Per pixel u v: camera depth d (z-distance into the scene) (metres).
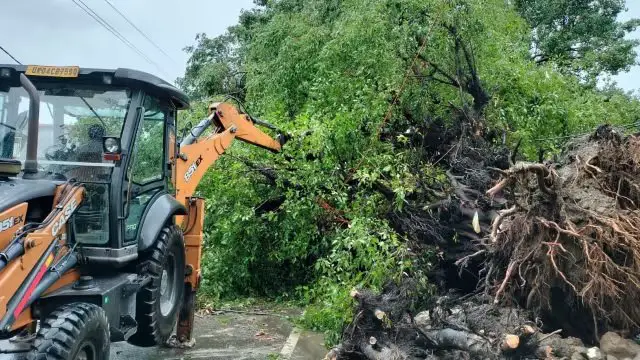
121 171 4.94
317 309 7.34
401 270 6.04
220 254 8.69
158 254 5.42
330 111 8.70
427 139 7.91
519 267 5.12
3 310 3.61
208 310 8.23
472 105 8.11
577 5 20.11
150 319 5.29
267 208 8.74
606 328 5.25
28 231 4.00
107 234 4.86
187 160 6.73
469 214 6.42
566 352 4.81
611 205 5.10
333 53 8.91
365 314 5.64
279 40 11.02
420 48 8.35
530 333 4.60
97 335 4.21
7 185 4.17
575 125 8.72
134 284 4.95
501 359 4.65
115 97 5.20
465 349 4.93
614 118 9.39
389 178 7.64
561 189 5.07
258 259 8.92
